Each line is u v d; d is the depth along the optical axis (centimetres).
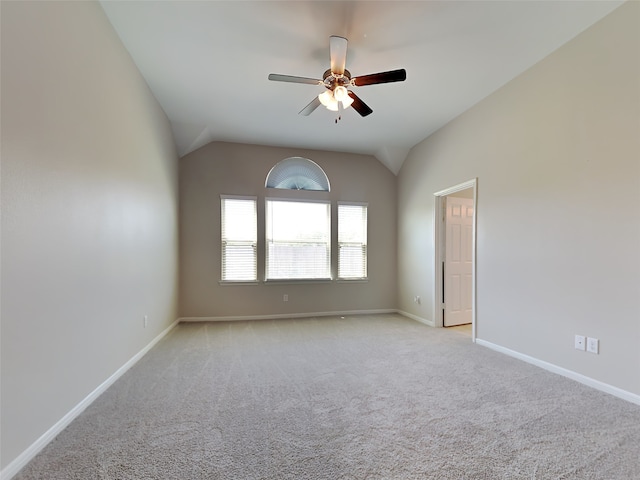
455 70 300
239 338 379
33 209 159
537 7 220
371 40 255
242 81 319
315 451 162
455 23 236
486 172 351
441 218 451
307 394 229
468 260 467
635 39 215
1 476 138
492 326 340
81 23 201
